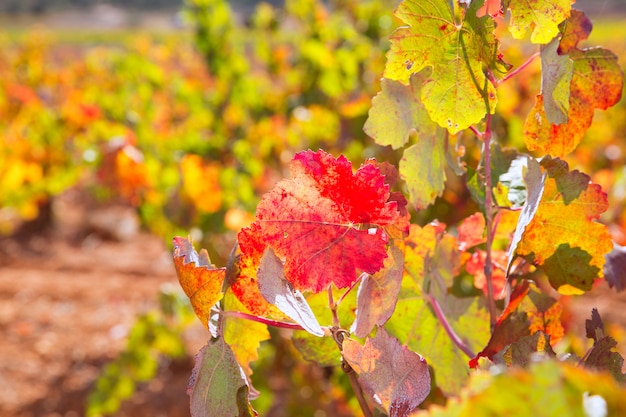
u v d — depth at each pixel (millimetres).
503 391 487
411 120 964
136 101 5590
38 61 10203
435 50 840
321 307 964
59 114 5578
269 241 783
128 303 7492
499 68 826
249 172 4223
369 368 776
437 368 1060
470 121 854
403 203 865
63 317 7137
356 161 3812
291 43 5488
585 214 907
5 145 5602
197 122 4887
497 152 1044
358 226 790
